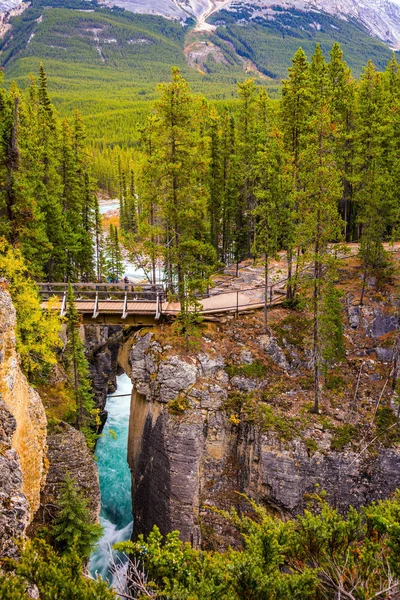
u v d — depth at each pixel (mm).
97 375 47000
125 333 39031
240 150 47875
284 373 35812
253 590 11367
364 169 42031
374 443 31500
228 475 33594
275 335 37156
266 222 38000
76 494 24281
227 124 50375
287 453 31391
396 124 45375
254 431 32656
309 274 35969
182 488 32281
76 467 27422
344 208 50594
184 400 33406
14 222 34844
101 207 129125
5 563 12109
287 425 32344
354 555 13031
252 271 47219
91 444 34156
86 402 34969
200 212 35312
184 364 33750
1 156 34094
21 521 14094
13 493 14820
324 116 30953
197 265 35156
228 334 37219
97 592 10359
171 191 33812
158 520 33438
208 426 33562
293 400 34094
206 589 11195
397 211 36781
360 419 32688
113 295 48156
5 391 18812
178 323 34688
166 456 32812
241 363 35500
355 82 53812
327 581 12438
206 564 12289
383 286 39625
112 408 49781
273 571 12273
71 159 49969
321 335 32438
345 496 30906
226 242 53125
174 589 11156
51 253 45125
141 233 35875
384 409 33094
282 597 11539
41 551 11812
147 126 41188
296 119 38656
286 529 14055
